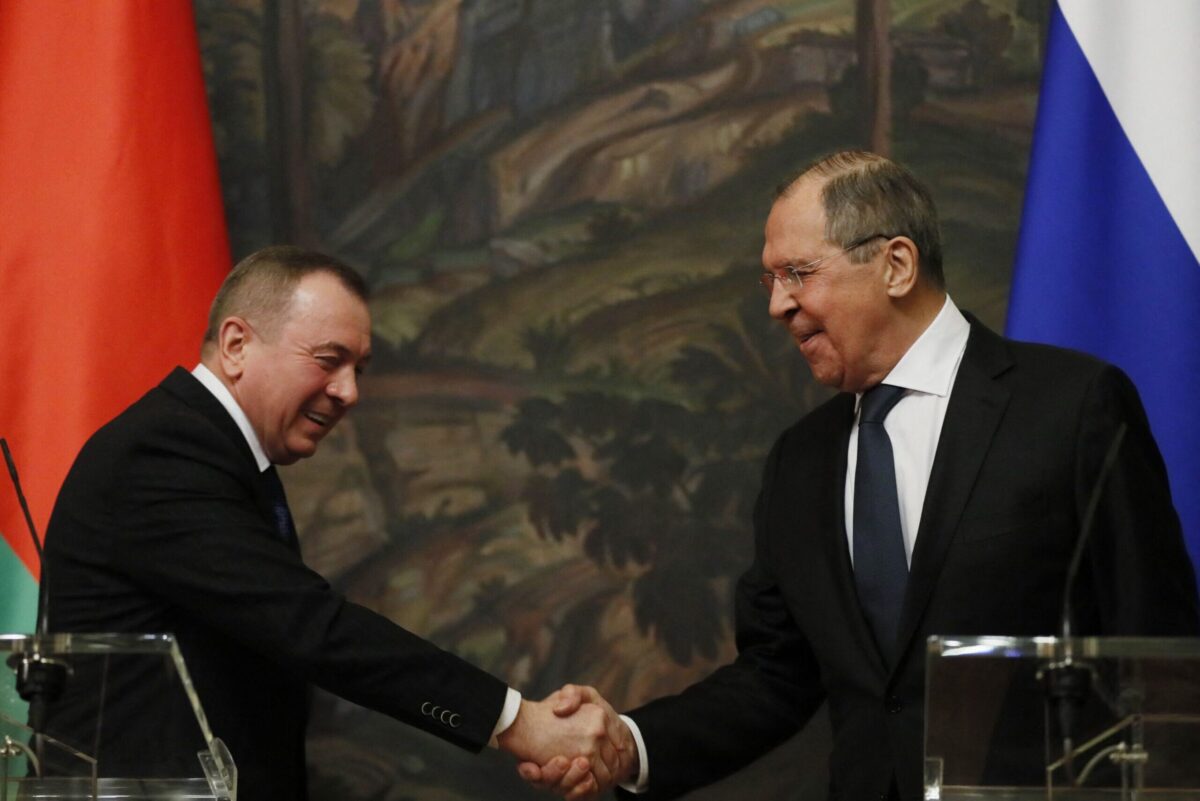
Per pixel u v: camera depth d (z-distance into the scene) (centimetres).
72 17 340
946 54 365
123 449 273
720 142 367
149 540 270
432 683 282
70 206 332
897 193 280
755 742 309
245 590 270
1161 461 270
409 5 373
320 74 373
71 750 197
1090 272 323
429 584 360
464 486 362
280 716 283
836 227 278
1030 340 323
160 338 331
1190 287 318
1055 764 182
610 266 366
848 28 367
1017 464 266
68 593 272
